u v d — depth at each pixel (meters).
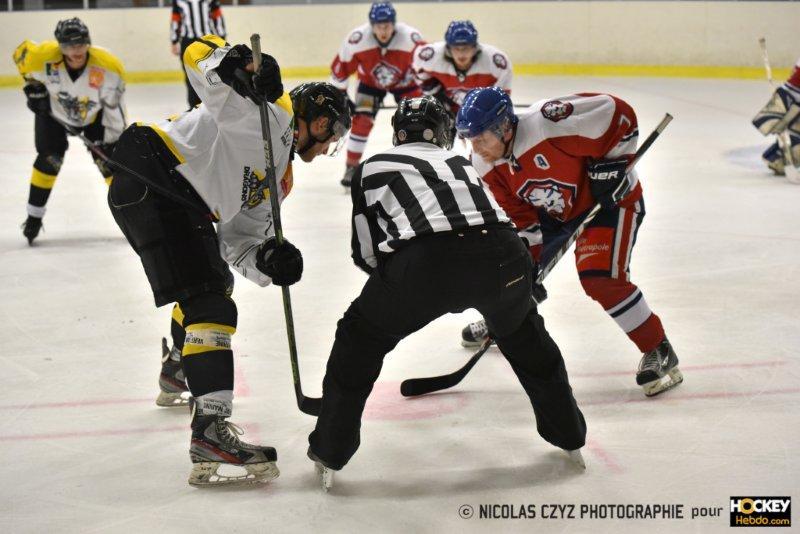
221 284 3.68
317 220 8.44
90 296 6.30
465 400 4.55
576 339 5.38
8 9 17.14
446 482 3.73
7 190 9.78
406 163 3.52
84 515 3.49
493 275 3.39
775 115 9.67
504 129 4.18
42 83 6.99
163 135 3.59
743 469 3.78
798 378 4.72
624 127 4.19
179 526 3.40
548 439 3.79
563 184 4.38
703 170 10.36
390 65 9.38
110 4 17.52
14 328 5.66
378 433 4.19
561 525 3.39
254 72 3.33
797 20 16.56
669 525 3.37
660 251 7.22
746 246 7.32
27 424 4.31
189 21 12.45
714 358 5.01
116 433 4.21
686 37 17.28
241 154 3.57
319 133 3.72
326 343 5.37
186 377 3.65
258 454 3.64
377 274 3.45
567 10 17.66
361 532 3.36
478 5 17.70
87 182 10.20
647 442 4.05
